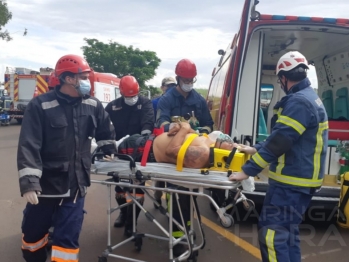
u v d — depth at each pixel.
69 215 3.04
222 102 4.93
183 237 3.66
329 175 4.95
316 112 2.98
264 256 3.12
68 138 3.04
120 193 4.69
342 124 5.39
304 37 5.33
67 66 2.99
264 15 4.50
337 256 4.12
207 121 4.53
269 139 2.96
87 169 3.15
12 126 20.05
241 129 4.67
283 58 3.13
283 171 3.05
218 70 7.49
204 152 3.22
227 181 3.06
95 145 4.07
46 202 3.05
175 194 3.47
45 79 19.17
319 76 6.75
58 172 3.00
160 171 3.30
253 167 2.99
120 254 4.07
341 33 4.98
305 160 3.02
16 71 21.17
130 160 3.39
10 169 8.51
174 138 3.37
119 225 4.90
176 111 4.40
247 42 4.49
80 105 3.14
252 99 4.68
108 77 13.95
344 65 5.88
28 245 3.20
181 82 4.24
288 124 2.91
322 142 3.07
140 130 4.70
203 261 3.95
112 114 4.70
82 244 4.34
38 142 2.90
